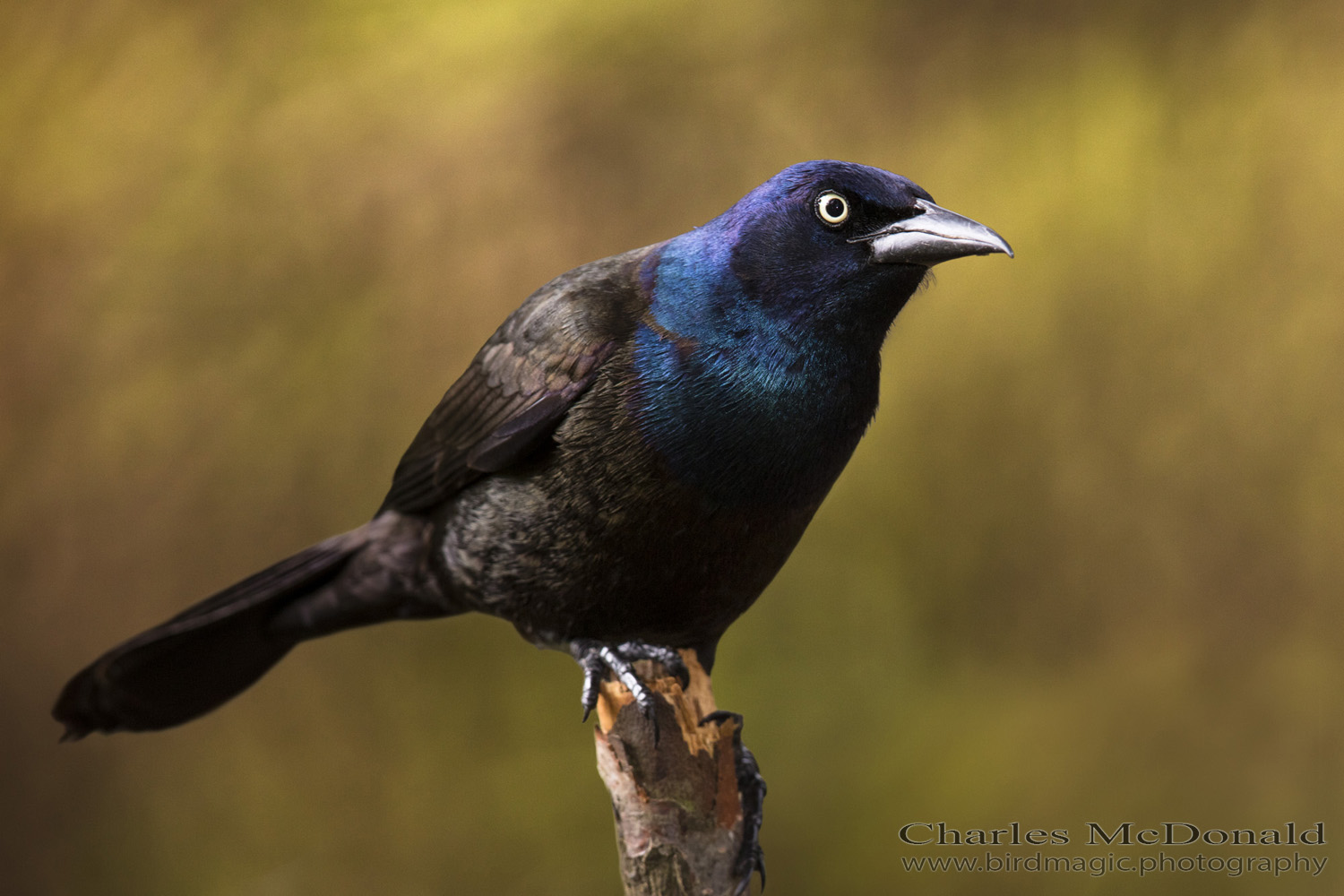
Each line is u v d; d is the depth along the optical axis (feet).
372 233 41.19
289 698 40.81
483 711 40.01
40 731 40.32
